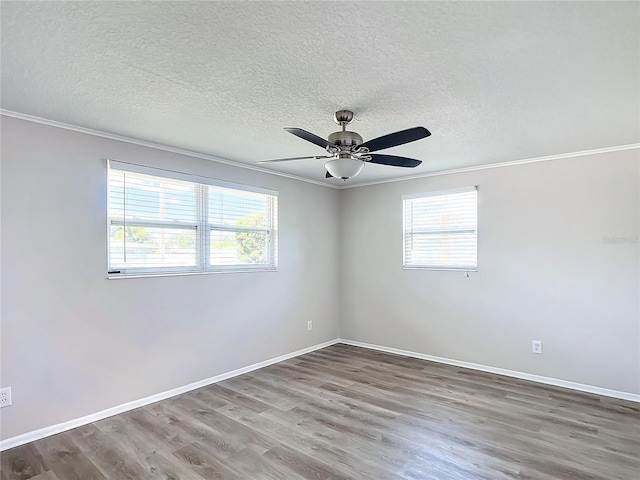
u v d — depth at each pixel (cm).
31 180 265
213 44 172
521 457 239
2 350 253
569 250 363
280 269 455
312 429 279
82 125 283
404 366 431
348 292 536
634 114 260
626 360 336
